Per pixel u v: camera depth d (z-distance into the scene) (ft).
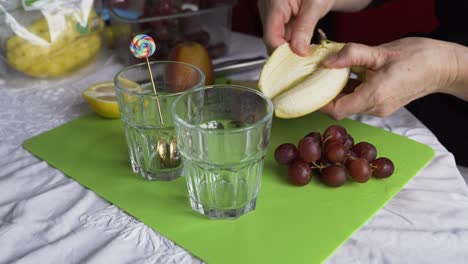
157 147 2.14
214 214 1.91
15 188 2.14
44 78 3.17
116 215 1.97
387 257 1.73
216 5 3.24
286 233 1.84
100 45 3.30
